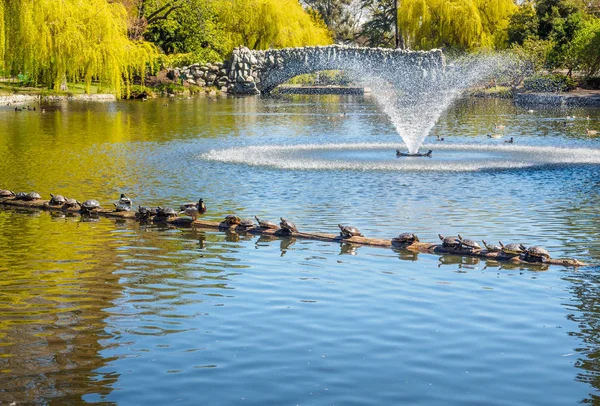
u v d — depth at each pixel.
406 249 14.93
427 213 18.48
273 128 43.44
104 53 60.41
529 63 78.56
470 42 87.00
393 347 9.70
